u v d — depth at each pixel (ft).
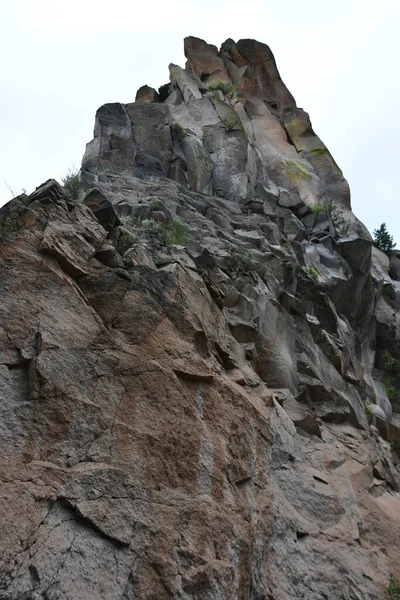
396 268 81.61
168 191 51.06
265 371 34.30
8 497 16.48
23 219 23.95
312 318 43.86
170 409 22.31
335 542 26.94
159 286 26.43
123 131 59.16
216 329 29.81
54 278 22.67
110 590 16.62
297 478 28.43
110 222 28.63
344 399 38.73
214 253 40.73
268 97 90.58
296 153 81.46
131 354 22.84
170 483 20.45
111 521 17.92
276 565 23.02
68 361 20.70
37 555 15.90
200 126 71.56
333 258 59.21
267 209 61.00
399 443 47.01
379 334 64.08
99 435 19.75
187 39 95.50
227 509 21.72
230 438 24.20
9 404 18.63
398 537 30.86
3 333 20.13
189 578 18.39
